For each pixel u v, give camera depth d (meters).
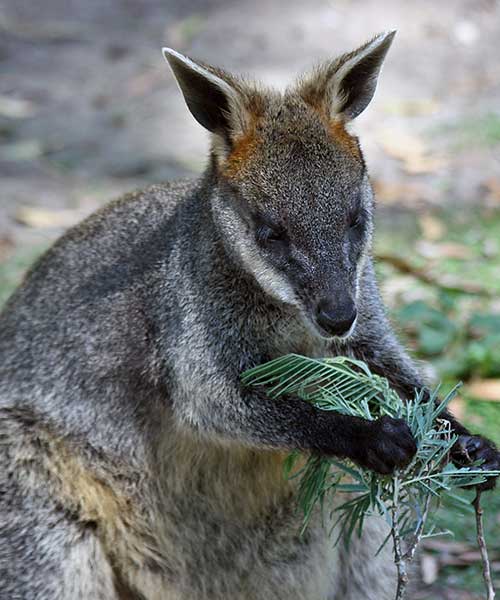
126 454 10.36
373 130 19.84
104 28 24.34
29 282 11.16
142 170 18.86
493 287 15.77
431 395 9.32
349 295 9.26
